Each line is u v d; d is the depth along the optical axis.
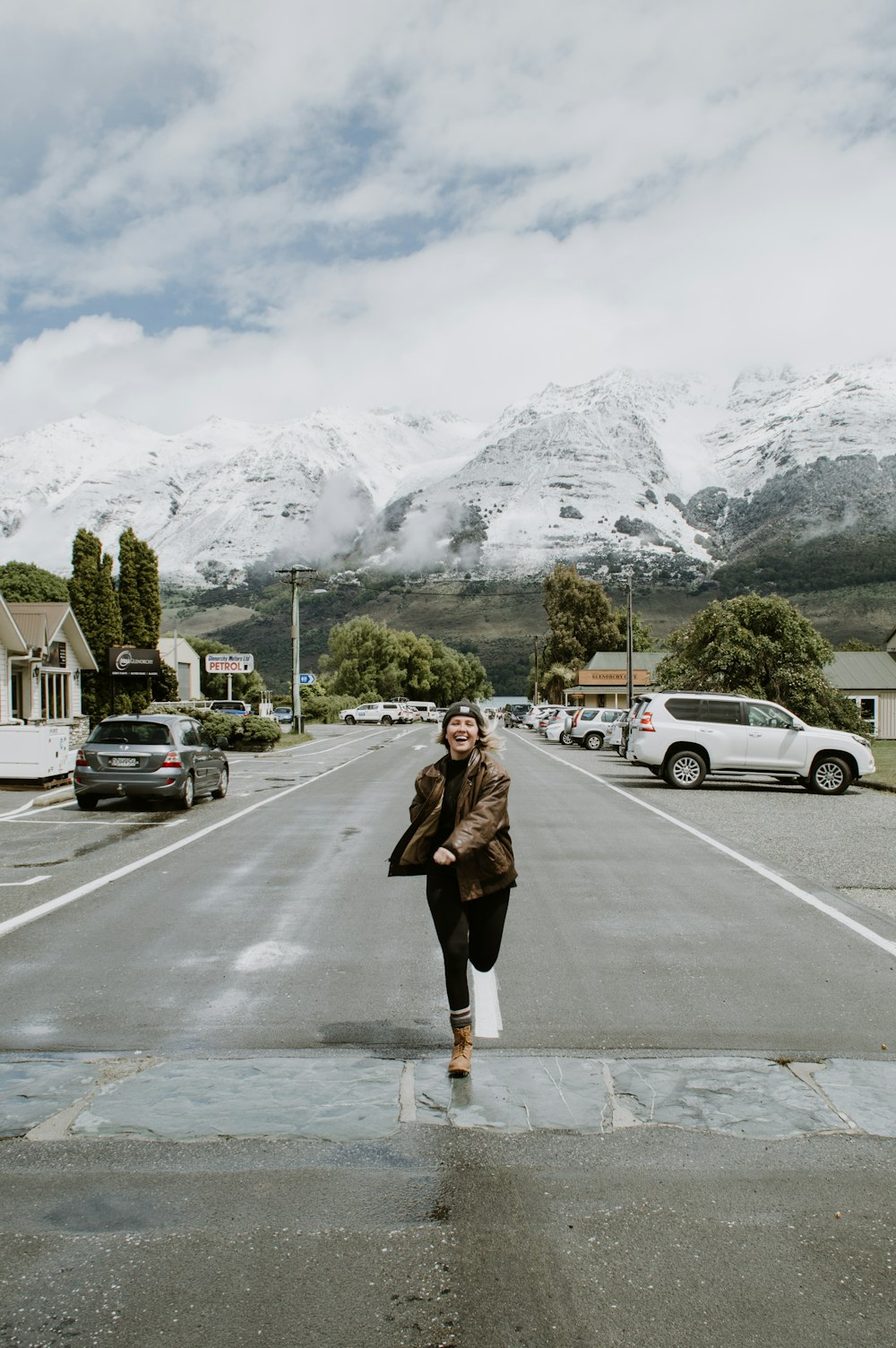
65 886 10.59
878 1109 4.87
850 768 22.12
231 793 21.44
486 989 6.84
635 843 13.81
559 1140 4.50
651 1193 4.04
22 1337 3.12
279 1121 4.68
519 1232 3.74
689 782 22.61
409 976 7.18
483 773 5.40
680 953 7.84
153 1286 3.39
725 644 35.59
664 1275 3.46
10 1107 4.85
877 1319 3.23
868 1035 5.92
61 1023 6.14
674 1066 5.39
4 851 13.12
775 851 13.22
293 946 8.06
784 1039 5.85
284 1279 3.43
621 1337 3.13
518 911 9.40
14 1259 3.56
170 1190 4.05
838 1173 4.22
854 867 11.95
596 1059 5.48
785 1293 3.37
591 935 8.44
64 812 17.61
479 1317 3.22
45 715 36.88
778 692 36.16
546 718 60.16
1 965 7.45
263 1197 3.99
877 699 57.16
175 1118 4.72
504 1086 5.09
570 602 94.38
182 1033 5.95
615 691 75.75
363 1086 5.09
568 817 17.02
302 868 11.79
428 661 119.44
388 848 13.37
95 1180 4.14
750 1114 4.79
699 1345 3.10
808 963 7.55
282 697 96.38
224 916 9.16
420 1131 4.58
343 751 40.34
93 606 42.69
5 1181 4.13
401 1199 3.98
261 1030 6.00
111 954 7.80
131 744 17.67
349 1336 3.13
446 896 5.38
